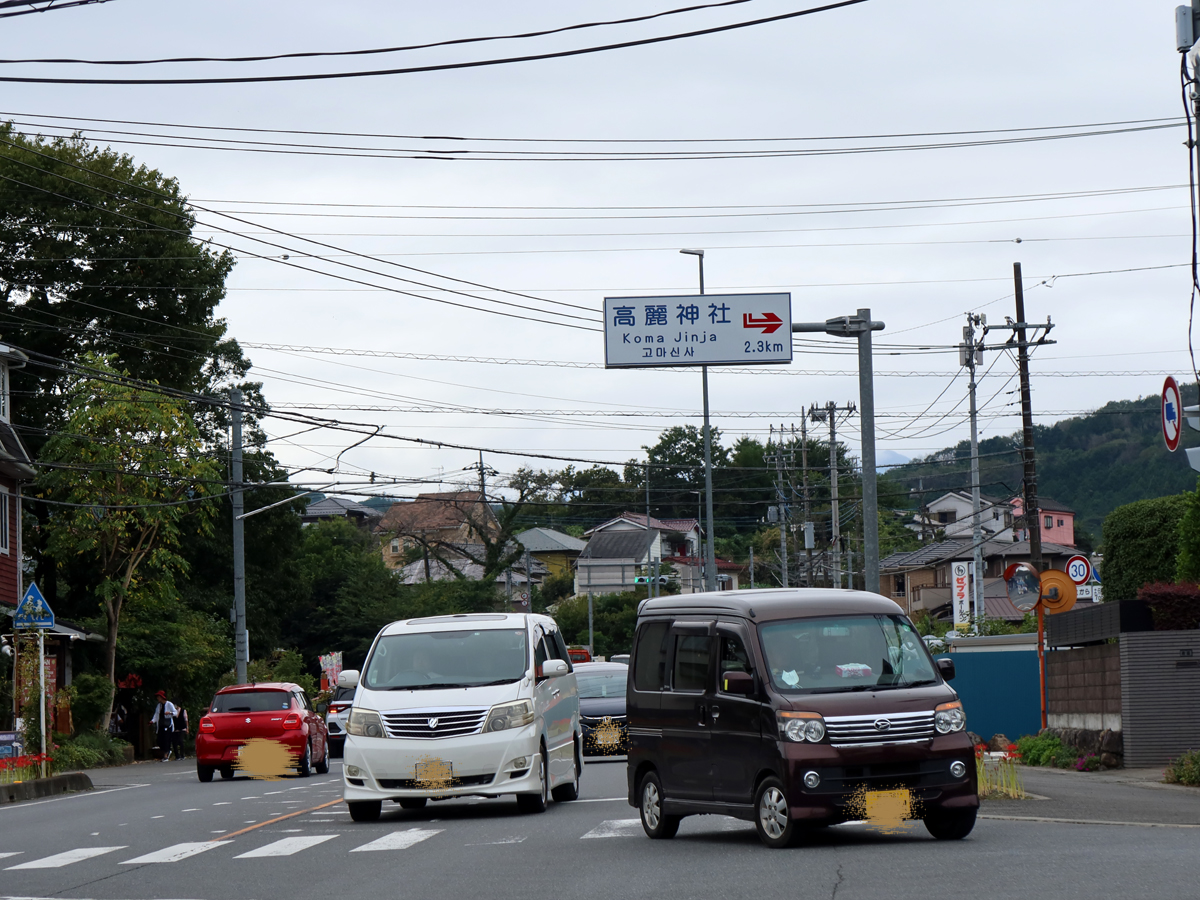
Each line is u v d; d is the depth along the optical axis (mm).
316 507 164875
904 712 14250
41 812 25000
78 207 56625
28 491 57875
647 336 37062
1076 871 11672
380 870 13977
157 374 60344
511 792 19031
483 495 93312
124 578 49188
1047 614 35500
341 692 56750
